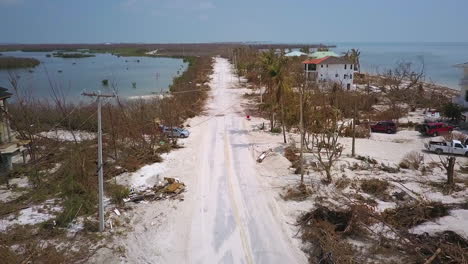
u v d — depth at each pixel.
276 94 38.75
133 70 129.25
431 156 35.06
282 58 41.06
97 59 196.12
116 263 17.50
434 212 22.39
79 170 26.36
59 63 162.50
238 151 35.78
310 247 18.94
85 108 46.56
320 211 22.06
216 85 87.88
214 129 45.53
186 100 59.88
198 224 21.31
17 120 38.81
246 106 61.81
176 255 18.31
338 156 31.28
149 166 31.27
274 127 45.22
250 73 99.06
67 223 20.91
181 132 41.22
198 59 167.75
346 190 25.72
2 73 112.00
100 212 19.89
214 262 17.75
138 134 35.97
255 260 17.91
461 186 26.28
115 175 28.77
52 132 41.72
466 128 45.91
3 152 27.64
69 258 17.69
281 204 23.81
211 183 27.44
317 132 35.47
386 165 31.22
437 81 102.31
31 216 21.88
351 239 19.50
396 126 46.47
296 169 29.80
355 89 75.88
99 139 19.05
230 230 20.69
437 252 17.00
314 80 70.19
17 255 17.62
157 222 21.48
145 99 62.19
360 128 45.00
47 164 30.77
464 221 21.06
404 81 96.44
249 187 26.66
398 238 19.34
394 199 24.25
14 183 27.20
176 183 26.33
